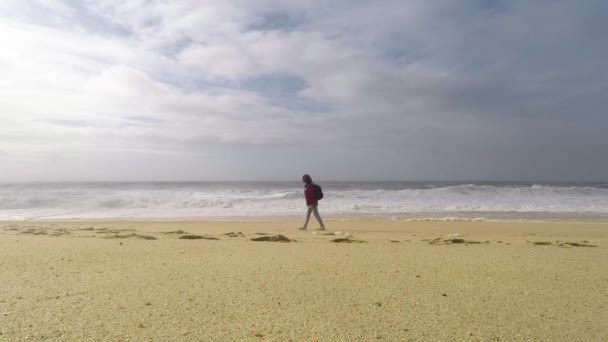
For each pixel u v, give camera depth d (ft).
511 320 11.00
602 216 60.80
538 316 11.34
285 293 13.64
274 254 22.17
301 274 16.70
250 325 10.45
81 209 72.90
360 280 15.66
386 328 10.32
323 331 10.07
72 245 24.99
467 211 67.82
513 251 24.11
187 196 85.87
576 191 92.27
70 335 9.57
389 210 69.51
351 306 12.19
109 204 78.28
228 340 9.39
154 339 9.38
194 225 46.85
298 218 58.34
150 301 12.51
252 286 14.57
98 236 32.01
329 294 13.55
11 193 84.99
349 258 20.88
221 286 14.55
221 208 74.38
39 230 37.65
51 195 82.69
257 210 70.64
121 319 10.78
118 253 22.00
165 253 22.24
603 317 11.28
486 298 13.19
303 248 24.91
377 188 166.71
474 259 20.76
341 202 78.89
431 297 13.26
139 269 17.56
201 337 9.56
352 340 9.48
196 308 11.84
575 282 15.56
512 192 90.53
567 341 9.50
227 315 11.23
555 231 40.83
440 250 24.31
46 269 17.29
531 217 59.52
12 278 15.51
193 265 18.61
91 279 15.48
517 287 14.70
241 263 19.21
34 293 13.34
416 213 65.26
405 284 15.06
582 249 25.48
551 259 20.94
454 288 14.49
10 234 33.76
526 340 9.55
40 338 9.36
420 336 9.77
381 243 28.35
